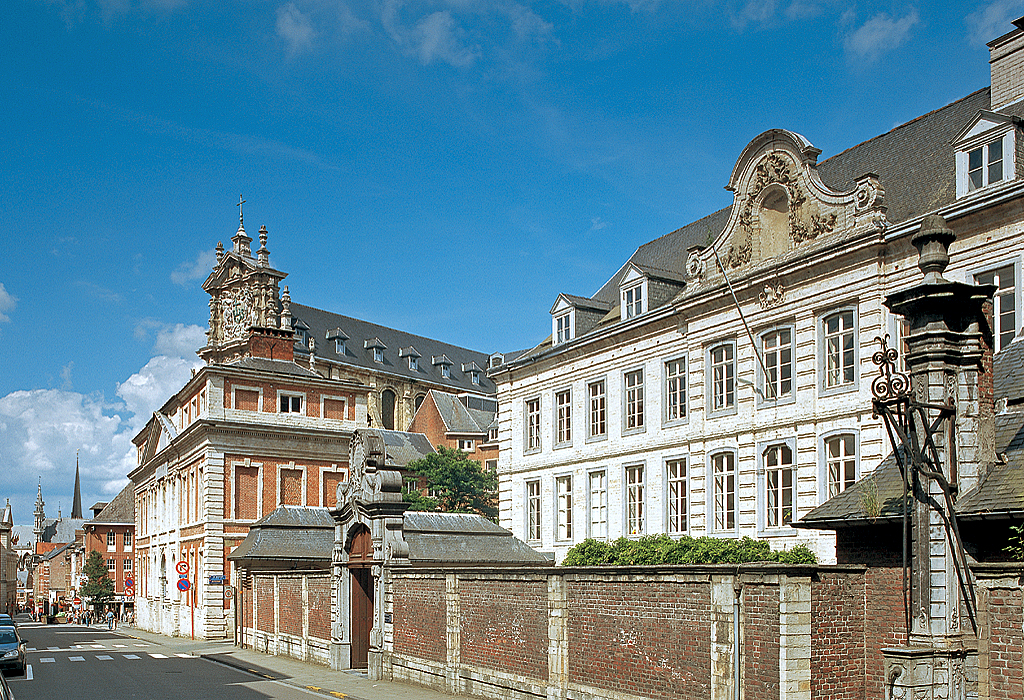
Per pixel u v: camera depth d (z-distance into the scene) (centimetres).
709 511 3142
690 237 3975
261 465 5203
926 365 1334
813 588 1527
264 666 3294
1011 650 1170
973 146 2531
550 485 3975
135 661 3681
